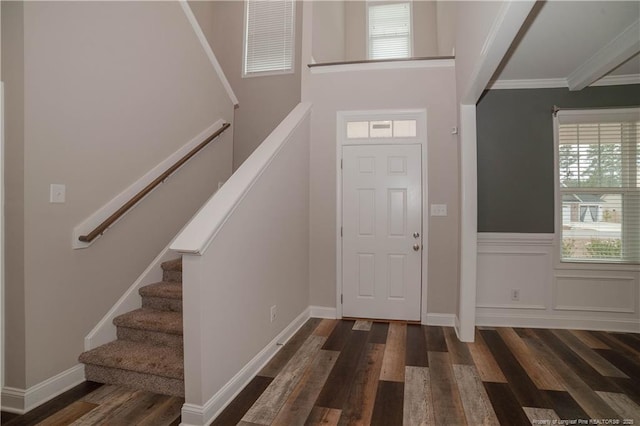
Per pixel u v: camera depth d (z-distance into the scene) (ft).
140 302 9.59
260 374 8.36
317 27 13.70
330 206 12.76
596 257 11.94
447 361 9.16
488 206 12.21
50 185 7.28
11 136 6.84
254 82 17.06
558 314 11.99
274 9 17.04
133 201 9.03
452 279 11.96
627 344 10.48
